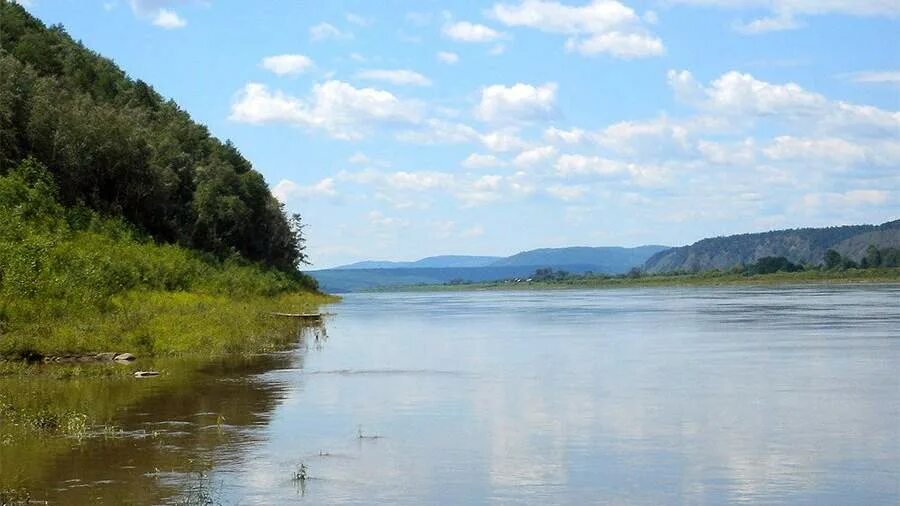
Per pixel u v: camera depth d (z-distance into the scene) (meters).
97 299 55.00
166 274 81.62
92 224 86.75
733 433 26.44
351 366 44.28
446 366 44.59
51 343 45.03
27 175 84.19
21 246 58.34
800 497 19.67
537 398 33.34
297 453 23.66
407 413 29.88
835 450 24.14
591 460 22.97
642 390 35.53
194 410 30.27
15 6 130.75
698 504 19.19
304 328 74.31
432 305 156.12
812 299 143.88
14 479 20.72
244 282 103.00
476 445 24.75
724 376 40.16
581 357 49.44
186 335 50.78
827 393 34.56
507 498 19.50
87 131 94.50
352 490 20.03
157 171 104.50
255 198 143.25
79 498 19.11
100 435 25.91
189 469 21.81
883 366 43.94
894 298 145.12
